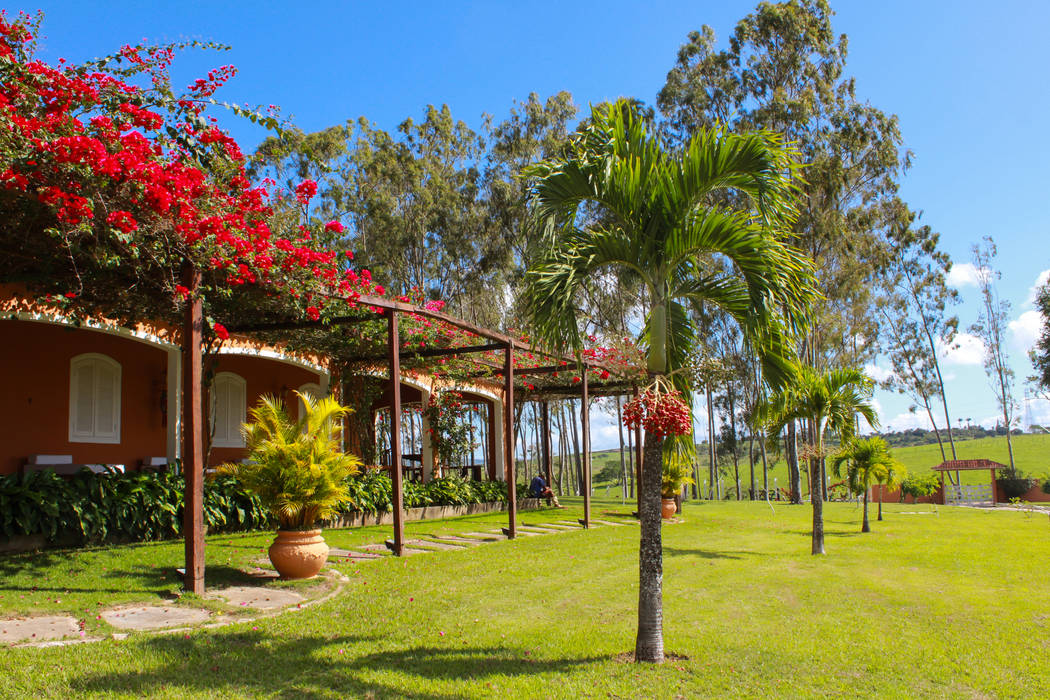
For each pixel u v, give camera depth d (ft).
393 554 29.73
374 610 20.10
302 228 25.48
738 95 89.92
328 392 43.39
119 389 37.04
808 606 23.02
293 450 23.88
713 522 51.67
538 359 47.21
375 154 93.97
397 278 93.61
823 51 88.22
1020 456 162.09
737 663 16.52
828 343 88.33
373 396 47.11
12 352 32.48
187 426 20.77
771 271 16.80
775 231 17.53
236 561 25.82
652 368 17.39
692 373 19.57
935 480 104.17
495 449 62.03
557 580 25.54
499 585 24.34
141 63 21.63
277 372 46.60
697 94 89.71
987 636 19.39
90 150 17.25
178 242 19.90
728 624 20.48
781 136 16.84
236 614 18.89
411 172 92.27
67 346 34.78
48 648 14.62
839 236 85.05
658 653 16.49
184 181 19.71
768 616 21.58
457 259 95.66
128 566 22.98
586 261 17.57
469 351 38.99
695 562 31.53
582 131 18.19
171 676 13.62
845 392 36.11
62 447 34.06
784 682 15.26
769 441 38.14
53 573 21.40
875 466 47.96
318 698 13.06
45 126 17.65
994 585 26.84
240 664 14.65
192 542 20.66
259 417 25.02
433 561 28.40
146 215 18.95
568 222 18.21
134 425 37.63
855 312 90.89
